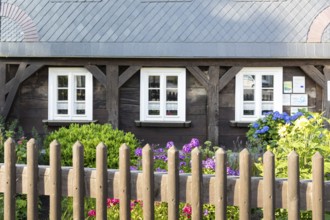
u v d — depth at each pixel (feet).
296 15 49.70
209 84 48.34
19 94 49.90
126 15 50.70
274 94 48.65
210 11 50.52
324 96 47.67
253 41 48.24
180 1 51.29
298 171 13.12
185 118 49.16
